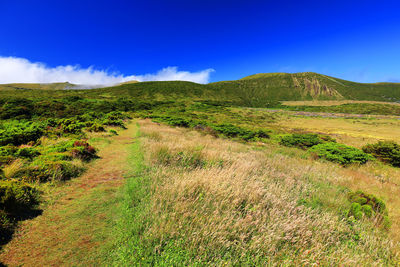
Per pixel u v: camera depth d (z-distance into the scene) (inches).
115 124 705.6
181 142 335.9
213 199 127.0
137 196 142.1
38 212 119.5
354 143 832.3
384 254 106.0
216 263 82.6
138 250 88.4
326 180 243.8
